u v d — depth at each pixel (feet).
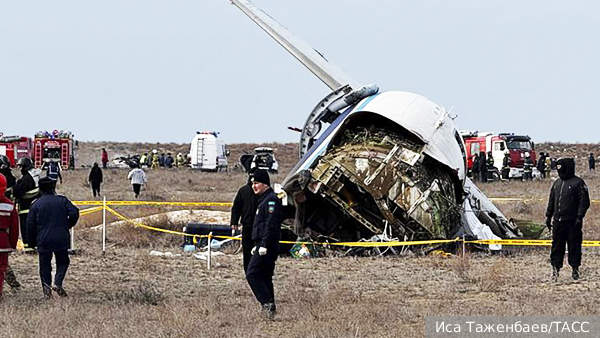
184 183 627.05
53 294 154.81
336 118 253.24
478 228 231.30
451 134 237.25
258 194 134.31
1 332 119.96
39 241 151.84
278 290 162.30
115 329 121.19
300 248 219.82
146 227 250.37
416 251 217.15
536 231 263.29
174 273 188.24
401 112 230.89
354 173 216.13
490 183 626.64
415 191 215.10
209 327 122.93
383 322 127.95
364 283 172.76
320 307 139.13
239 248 231.09
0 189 150.61
